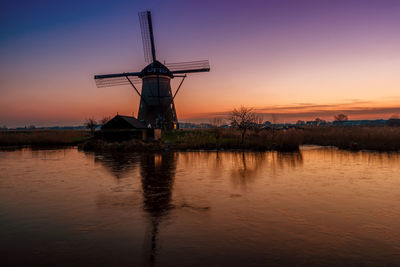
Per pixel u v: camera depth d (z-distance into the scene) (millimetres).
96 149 38344
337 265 6789
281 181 16484
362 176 17969
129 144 38062
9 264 6969
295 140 36406
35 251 7660
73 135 62375
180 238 8406
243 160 26078
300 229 9047
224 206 11578
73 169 21438
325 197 12898
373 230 8953
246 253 7426
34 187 15352
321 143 45188
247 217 10211
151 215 10523
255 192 13875
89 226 9453
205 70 59438
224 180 16812
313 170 20266
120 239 8375
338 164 23156
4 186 15664
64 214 10711
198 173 19188
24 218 10289
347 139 41625
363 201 12227
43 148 41906
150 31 59188
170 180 16906
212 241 8188
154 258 7191
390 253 7395
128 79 57656
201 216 10359
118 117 44906
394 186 15086
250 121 40125
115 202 12281
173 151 35094
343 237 8422
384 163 23625
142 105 60969
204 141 40750
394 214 10500
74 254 7461
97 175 18797
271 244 7957
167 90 60031
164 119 59875
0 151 37156
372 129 48656
